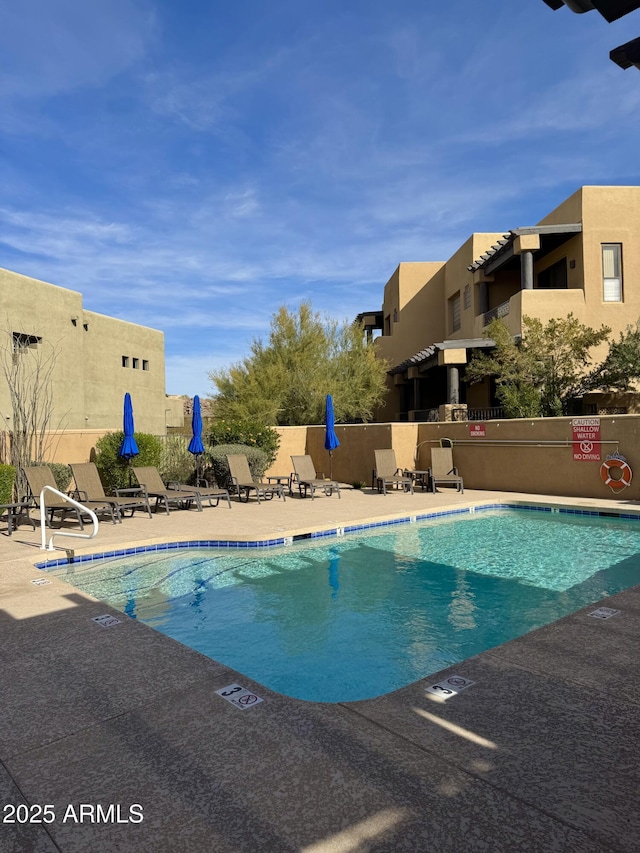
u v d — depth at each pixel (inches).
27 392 637.9
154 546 336.8
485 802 89.3
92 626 177.0
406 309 1152.2
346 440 666.2
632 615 180.7
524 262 715.4
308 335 877.8
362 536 381.1
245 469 531.2
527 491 526.6
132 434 487.5
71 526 396.2
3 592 215.8
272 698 127.7
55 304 941.8
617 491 462.3
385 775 97.0
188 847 81.0
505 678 135.8
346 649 200.2
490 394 869.8
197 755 104.6
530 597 253.8
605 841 80.3
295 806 89.2
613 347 641.0
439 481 543.2
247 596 260.2
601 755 102.4
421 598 254.4
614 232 704.4
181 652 155.6
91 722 117.9
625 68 93.7
